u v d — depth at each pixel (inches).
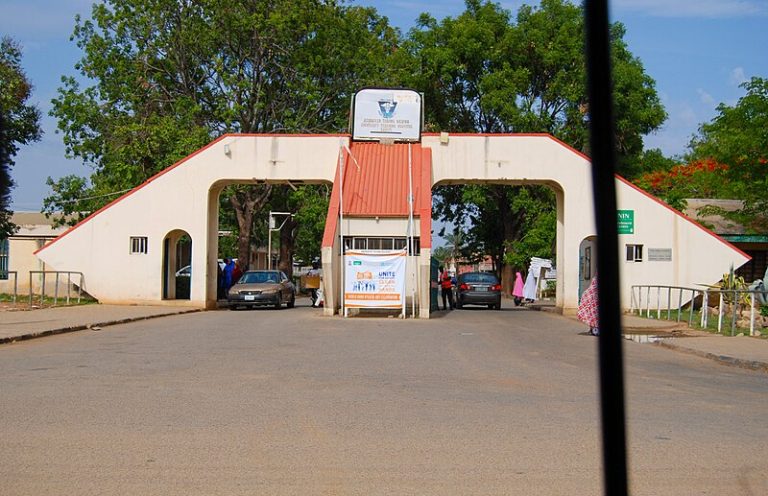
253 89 1588.3
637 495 238.5
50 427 314.7
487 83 1787.6
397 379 450.0
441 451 285.1
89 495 232.7
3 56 1338.6
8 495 231.6
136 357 537.0
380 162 1098.1
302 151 1104.2
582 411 358.3
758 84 1192.8
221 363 508.7
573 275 1082.7
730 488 247.0
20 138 1344.7
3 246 1466.5
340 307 1038.4
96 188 1544.0
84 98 1557.6
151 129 1475.1
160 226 1114.7
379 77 1722.4
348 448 287.9
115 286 1117.7
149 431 309.9
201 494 235.0
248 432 310.2
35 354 550.9
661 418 349.4
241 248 1665.8
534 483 248.7
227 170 1109.7
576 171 1090.1
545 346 647.8
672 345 644.7
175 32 1556.3
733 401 396.5
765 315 888.3
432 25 1898.4
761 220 1300.4
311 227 1701.5
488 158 1096.8
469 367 507.2
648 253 1090.1
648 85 1840.6
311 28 1566.2
